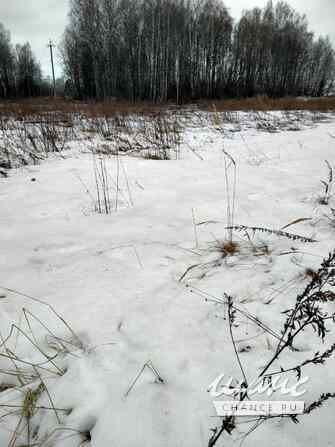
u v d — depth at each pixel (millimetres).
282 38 35438
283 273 1604
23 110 8844
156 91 25359
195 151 5168
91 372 1079
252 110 11633
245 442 847
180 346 1176
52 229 2246
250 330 1248
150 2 25031
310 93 43500
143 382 1034
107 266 1740
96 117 7492
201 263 1745
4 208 2678
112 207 2660
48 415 964
